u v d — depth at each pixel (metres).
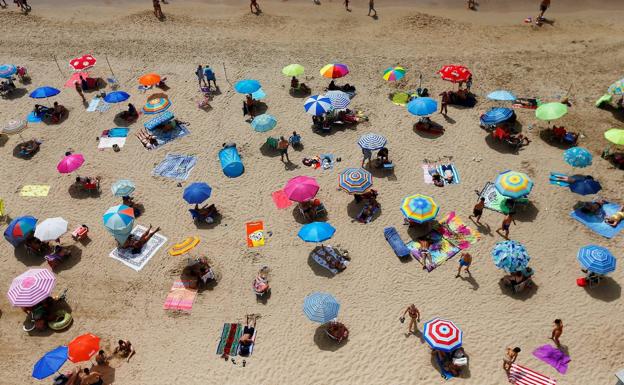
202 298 19.89
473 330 18.22
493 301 19.17
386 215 22.94
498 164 25.25
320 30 38.84
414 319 17.80
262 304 19.56
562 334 17.92
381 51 35.66
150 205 24.11
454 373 16.88
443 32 37.91
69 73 33.81
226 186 24.97
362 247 21.59
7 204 24.33
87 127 28.98
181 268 21.11
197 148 27.33
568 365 16.98
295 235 22.33
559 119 28.02
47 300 19.48
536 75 32.06
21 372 17.69
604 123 27.61
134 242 22.11
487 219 22.41
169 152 27.11
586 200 22.95
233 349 18.03
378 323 18.66
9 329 19.11
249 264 21.14
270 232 22.48
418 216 20.94
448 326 16.83
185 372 17.45
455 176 24.66
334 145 27.12
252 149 27.11
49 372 15.84
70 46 37.06
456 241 21.47
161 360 17.86
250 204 23.94
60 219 21.28
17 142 28.06
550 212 22.56
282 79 32.66
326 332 18.39
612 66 32.53
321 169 25.61
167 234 22.64
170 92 31.56
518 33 37.41
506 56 34.38
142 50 36.34
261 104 30.42
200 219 22.97
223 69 33.84
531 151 25.91
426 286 19.84
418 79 32.19
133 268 21.19
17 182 25.55
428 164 25.53
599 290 19.28
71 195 24.80
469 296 19.39
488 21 39.47
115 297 20.11
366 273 20.50
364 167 25.58
